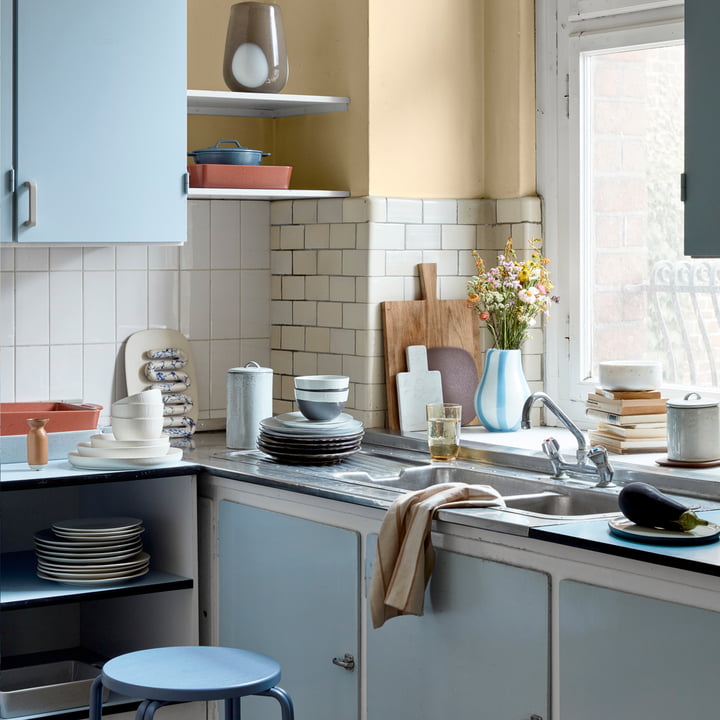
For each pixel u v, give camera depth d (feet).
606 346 13.15
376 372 13.15
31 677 12.59
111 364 13.30
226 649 9.73
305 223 13.80
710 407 10.50
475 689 9.21
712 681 7.55
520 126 13.50
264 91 12.91
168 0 12.12
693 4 9.68
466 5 13.64
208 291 13.91
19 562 12.47
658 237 12.57
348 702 10.43
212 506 12.00
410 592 9.16
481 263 13.07
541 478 10.81
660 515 8.15
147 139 12.06
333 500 10.39
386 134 13.14
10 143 11.43
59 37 11.57
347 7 13.21
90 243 11.84
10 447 11.66
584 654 8.36
